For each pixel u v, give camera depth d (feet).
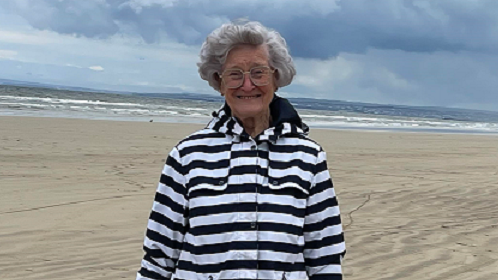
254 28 6.82
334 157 41.88
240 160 6.77
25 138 42.06
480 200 27.12
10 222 19.61
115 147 40.83
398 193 28.02
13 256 16.31
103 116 84.12
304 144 6.95
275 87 7.38
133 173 30.58
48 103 111.34
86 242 17.95
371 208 24.48
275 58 7.05
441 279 15.61
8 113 74.74
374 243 18.93
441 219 22.88
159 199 7.04
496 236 20.36
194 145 7.00
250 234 6.53
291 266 6.56
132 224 20.33
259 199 6.62
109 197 24.34
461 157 46.73
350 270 16.17
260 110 6.97
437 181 32.07
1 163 30.76
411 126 122.72
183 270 6.75
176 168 6.98
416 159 43.52
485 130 125.49
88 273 15.29
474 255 17.94
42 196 23.75
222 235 6.59
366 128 98.17
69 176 28.43
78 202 23.09
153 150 40.65
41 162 32.01
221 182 6.69
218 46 6.95
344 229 20.63
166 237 6.99
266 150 6.88
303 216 6.72
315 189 6.84
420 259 17.35
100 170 30.76
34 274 15.01
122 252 17.20
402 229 20.98
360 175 33.37
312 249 6.86
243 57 6.88
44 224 19.65
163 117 93.97
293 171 6.73
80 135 47.26
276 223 6.57
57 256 16.52
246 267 6.47
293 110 7.09
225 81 7.01
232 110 7.06
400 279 15.53
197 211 6.67
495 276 15.99
